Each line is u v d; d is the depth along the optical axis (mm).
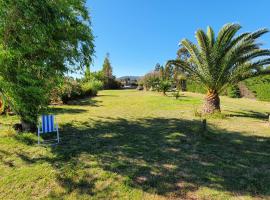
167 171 5758
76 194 4699
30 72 7855
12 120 10945
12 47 7309
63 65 9164
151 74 45469
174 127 10523
